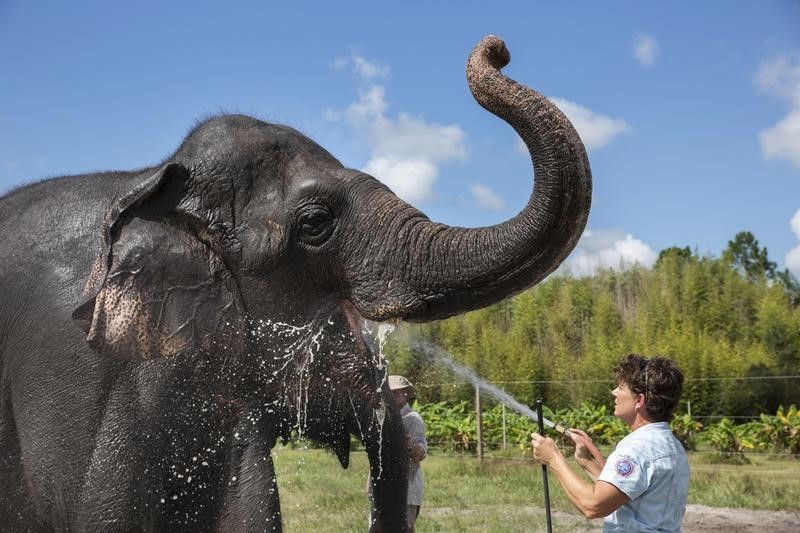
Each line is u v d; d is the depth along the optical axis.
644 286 39.97
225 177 3.62
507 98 3.10
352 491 10.97
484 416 18.77
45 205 3.91
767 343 30.06
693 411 24.59
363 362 3.75
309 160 3.73
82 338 3.56
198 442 3.76
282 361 3.71
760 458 17.16
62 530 3.57
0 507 3.76
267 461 3.99
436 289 3.43
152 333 3.54
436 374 21.97
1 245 3.86
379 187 3.71
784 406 23.69
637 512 3.26
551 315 36.91
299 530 8.30
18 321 3.69
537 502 10.16
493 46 3.20
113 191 3.85
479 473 13.34
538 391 27.36
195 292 3.62
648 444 3.27
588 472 3.79
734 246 63.69
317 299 3.69
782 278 42.78
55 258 3.72
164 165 3.66
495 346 29.22
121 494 3.50
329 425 4.96
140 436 3.57
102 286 3.47
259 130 3.76
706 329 31.06
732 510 9.84
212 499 3.93
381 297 3.52
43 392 3.56
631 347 29.06
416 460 5.83
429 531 8.27
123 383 3.57
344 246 3.60
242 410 3.88
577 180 3.06
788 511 9.75
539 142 3.08
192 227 3.63
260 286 3.62
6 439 3.73
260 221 3.60
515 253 3.23
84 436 3.51
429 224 3.56
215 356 3.65
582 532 8.30
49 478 3.54
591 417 19.23
